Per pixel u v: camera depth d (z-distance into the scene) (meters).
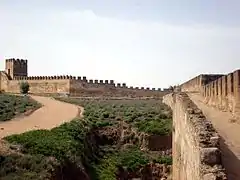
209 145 20.31
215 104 41.56
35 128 55.34
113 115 71.50
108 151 59.25
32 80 148.38
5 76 157.88
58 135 47.06
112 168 51.44
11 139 41.94
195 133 22.39
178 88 102.69
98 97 131.00
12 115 70.12
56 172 34.59
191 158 24.89
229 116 34.03
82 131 54.47
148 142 60.69
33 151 38.06
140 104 93.94
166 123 65.50
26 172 31.98
